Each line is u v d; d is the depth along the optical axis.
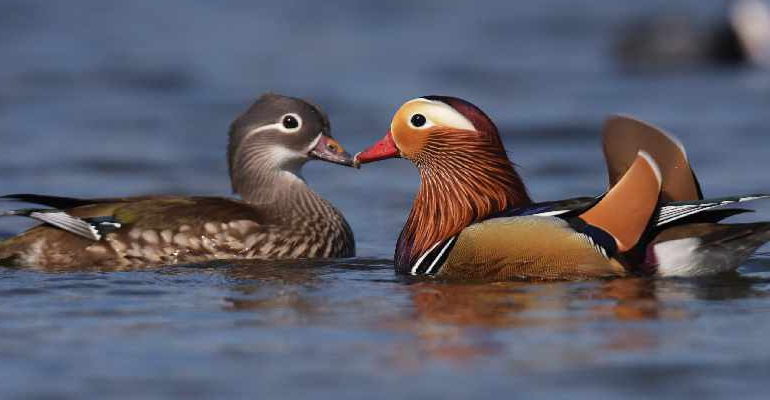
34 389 8.63
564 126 23.88
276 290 11.88
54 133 23.09
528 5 43.12
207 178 19.89
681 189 11.91
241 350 9.52
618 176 12.02
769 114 24.86
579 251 11.56
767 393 8.38
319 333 10.00
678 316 10.34
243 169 15.12
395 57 33.38
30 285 12.20
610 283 11.47
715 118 24.58
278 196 14.87
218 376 8.88
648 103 26.81
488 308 10.71
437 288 11.65
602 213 11.64
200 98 27.09
